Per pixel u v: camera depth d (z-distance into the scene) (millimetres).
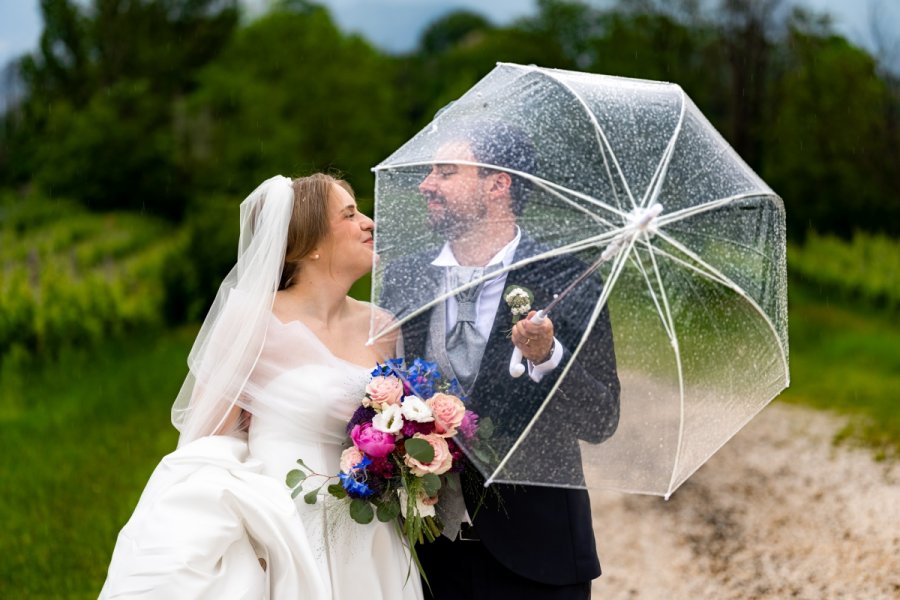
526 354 2707
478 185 2764
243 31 31141
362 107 30875
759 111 23719
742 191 2775
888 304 16656
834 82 22141
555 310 2684
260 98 27438
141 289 16125
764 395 2916
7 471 7594
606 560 5859
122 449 8281
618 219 2645
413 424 2938
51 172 25578
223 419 3281
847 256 19438
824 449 8234
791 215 22516
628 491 2797
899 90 22109
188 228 17438
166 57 31328
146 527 3047
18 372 11367
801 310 17281
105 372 11875
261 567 3180
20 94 31469
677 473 2805
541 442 2729
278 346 3252
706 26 24703
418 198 2838
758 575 5469
